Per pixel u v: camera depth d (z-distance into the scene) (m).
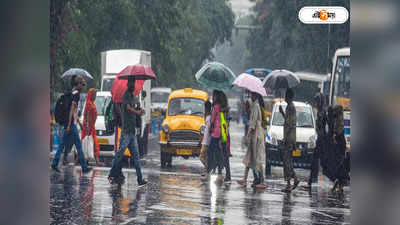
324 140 19.58
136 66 18.97
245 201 16.12
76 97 21.31
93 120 24.84
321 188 21.02
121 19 51.84
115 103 21.67
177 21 58.44
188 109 29.22
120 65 35.34
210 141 21.83
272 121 28.06
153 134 61.25
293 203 16.22
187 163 29.81
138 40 56.12
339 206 15.98
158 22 55.88
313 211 14.74
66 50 37.62
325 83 53.56
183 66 75.56
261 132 19.91
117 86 21.58
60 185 17.88
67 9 36.22
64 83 28.59
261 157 19.75
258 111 19.83
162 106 65.44
